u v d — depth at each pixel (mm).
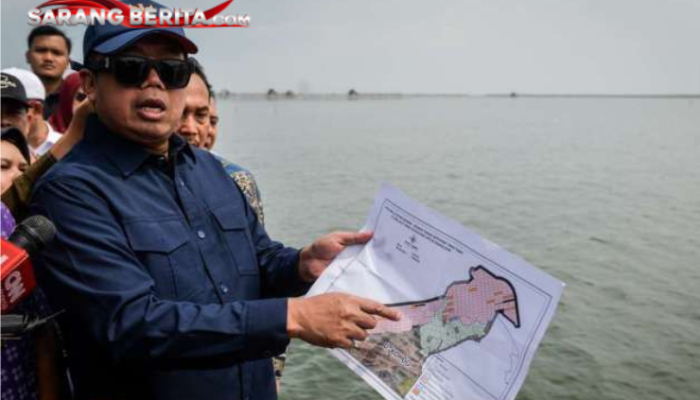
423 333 1847
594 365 7844
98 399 1828
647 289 10977
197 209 1935
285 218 16828
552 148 41844
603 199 20672
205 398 1827
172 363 1688
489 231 15867
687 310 9859
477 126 75562
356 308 1699
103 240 1685
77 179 1755
